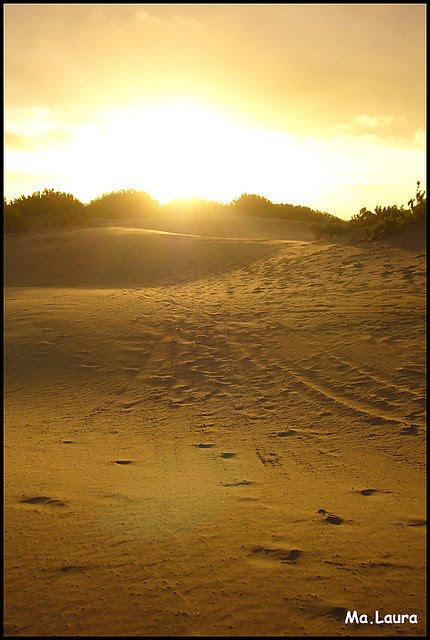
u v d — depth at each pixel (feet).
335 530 15.34
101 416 27.89
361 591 12.48
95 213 140.87
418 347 31.50
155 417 27.30
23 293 61.72
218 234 105.50
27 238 102.06
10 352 38.96
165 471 20.39
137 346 38.73
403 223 62.18
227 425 25.59
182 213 144.66
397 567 13.43
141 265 74.79
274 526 15.62
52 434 25.54
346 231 74.90
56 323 45.24
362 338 34.19
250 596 12.34
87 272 73.97
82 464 21.27
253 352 35.17
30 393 32.12
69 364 36.35
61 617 11.70
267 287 54.44
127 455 22.39
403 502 17.13
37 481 19.29
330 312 40.88
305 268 59.52
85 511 16.70
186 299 52.75
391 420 24.11
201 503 17.30
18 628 11.39
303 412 26.17
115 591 12.56
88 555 14.10
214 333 39.83
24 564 13.69
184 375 33.06
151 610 11.90
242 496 17.85
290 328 38.52
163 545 14.58
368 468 20.03
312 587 12.65
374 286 47.09
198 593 12.47
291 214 144.15
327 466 20.42
